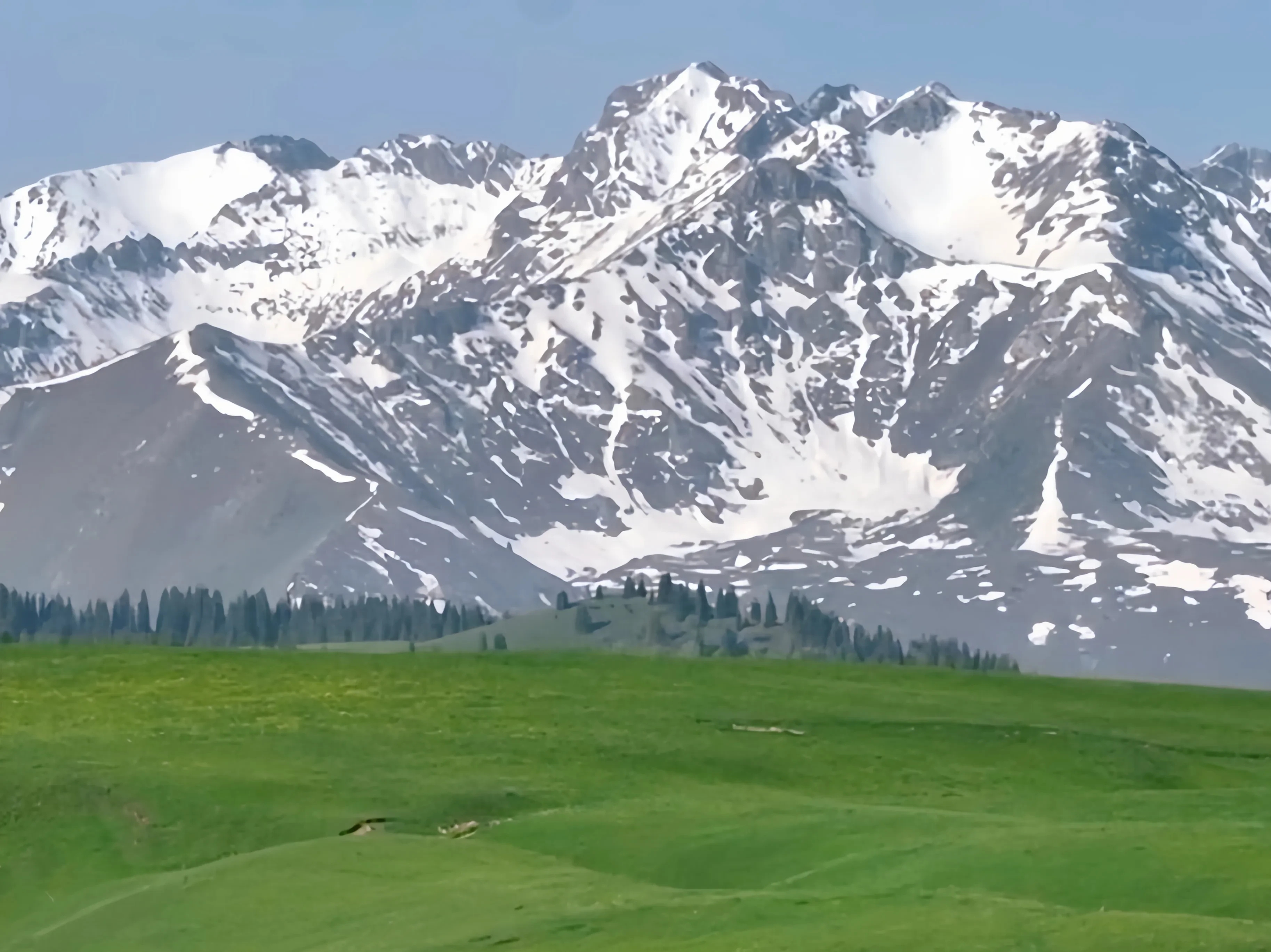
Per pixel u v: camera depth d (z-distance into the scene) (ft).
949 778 475.72
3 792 426.92
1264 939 229.66
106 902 339.98
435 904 296.30
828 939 240.73
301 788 429.38
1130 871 277.23
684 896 286.05
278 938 291.99
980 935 236.63
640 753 483.10
